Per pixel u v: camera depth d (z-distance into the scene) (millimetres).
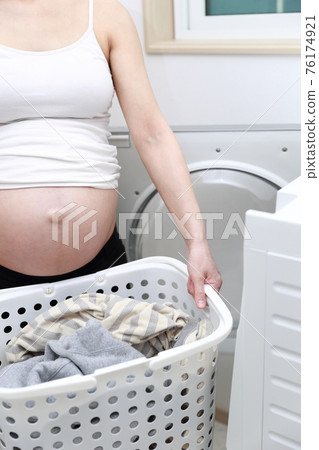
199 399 1079
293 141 1487
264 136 1495
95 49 1208
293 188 986
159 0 1537
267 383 978
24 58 1166
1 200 1184
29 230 1187
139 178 1545
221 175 1533
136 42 1259
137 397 988
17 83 1153
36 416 951
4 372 1076
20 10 1181
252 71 1521
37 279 1260
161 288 1293
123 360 1077
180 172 1238
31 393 889
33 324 1166
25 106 1172
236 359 1006
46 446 974
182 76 1562
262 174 1515
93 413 970
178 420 1057
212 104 1576
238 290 1604
